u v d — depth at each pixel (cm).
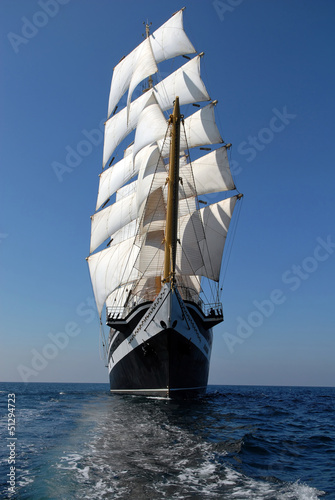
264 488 808
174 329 2464
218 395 4156
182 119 2698
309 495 769
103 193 5138
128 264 3912
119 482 823
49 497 736
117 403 2544
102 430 1464
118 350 3050
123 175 4853
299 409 2905
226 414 2111
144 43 4353
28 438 1312
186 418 1828
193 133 4153
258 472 927
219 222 3741
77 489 780
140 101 4603
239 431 1523
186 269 3112
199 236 3114
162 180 3139
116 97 4909
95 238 4769
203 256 3628
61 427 1552
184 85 4234
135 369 2817
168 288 2427
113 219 4609
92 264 4281
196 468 931
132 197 4509
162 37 4431
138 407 2280
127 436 1333
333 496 769
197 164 4116
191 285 3669
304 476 916
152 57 3903
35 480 836
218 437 1344
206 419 1834
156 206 3133
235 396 4319
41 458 1022
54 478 847
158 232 3152
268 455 1129
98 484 810
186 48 4231
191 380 2820
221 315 2912
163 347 2508
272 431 1609
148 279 3466
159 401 2575
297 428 1758
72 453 1074
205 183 4022
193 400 2803
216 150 4066
